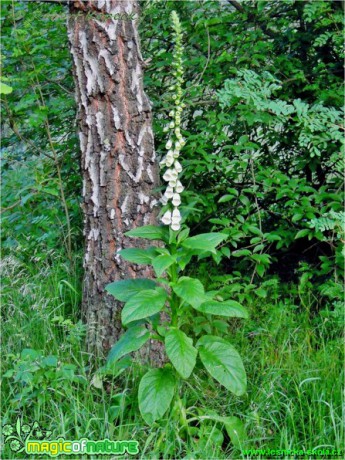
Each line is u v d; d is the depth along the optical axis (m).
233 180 2.33
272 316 2.08
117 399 1.68
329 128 2.00
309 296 2.17
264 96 1.91
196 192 2.29
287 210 2.36
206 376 1.86
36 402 1.66
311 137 1.93
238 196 2.13
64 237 2.30
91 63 1.80
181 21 2.37
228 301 1.56
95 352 1.86
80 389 1.73
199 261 2.47
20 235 2.59
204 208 2.32
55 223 2.47
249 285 2.09
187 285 1.51
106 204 1.85
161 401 1.52
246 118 2.03
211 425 1.64
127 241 1.86
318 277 2.34
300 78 2.18
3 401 1.70
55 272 2.20
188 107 2.32
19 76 2.23
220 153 2.17
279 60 2.23
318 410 1.62
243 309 1.53
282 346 1.90
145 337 1.61
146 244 1.87
